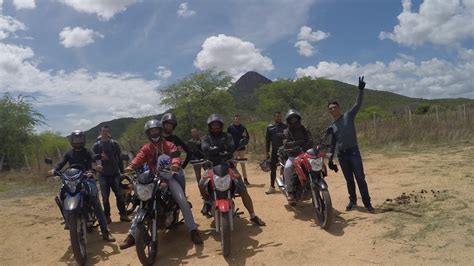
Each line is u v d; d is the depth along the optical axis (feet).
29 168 67.41
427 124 60.64
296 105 156.15
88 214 21.61
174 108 124.06
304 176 22.33
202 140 22.16
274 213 24.91
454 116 69.21
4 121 98.53
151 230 19.30
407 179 30.55
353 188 23.85
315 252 18.20
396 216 21.38
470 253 16.24
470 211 20.88
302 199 23.97
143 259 18.01
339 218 22.35
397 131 57.67
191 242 21.07
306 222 22.48
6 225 27.55
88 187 20.98
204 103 124.16
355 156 23.20
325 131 24.39
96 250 21.11
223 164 20.11
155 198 19.12
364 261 16.75
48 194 40.14
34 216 29.66
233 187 20.08
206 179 21.01
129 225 25.25
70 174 19.85
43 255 21.44
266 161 28.45
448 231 18.58
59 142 121.70
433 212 21.36
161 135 20.99
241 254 18.94
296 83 159.12
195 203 29.89
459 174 30.14
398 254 16.94
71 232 18.66
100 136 25.38
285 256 18.15
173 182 20.81
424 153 43.47
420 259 16.29
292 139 24.85
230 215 19.21
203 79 122.93
